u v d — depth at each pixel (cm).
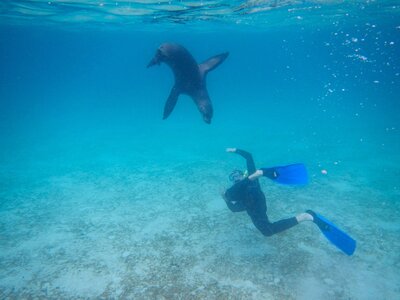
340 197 1013
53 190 1160
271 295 561
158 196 1073
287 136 2123
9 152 1830
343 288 580
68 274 641
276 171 629
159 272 637
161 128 2752
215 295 562
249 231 802
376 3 1848
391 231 784
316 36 5025
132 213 941
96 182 1247
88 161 1592
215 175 1287
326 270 634
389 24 3375
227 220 870
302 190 1088
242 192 649
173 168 1414
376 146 1694
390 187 1073
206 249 720
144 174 1338
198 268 646
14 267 673
